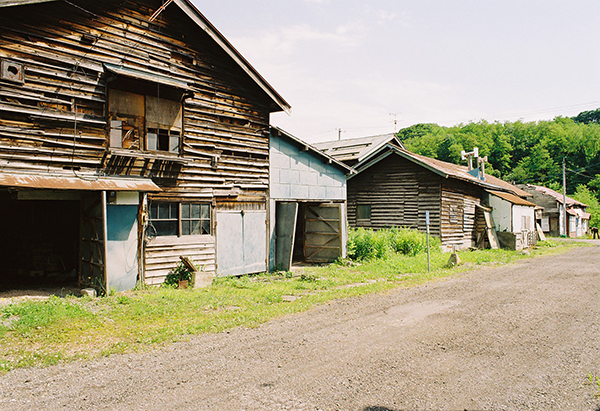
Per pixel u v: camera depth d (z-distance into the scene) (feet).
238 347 18.06
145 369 15.38
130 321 21.39
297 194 44.86
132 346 17.79
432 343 18.97
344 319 23.07
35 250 34.68
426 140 234.38
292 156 44.47
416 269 43.47
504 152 220.43
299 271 42.39
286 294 30.30
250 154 39.99
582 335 20.51
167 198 32.99
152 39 32.71
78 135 28.35
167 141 33.17
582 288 33.91
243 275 38.75
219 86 37.35
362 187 69.77
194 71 35.40
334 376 14.99
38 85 26.81
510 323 22.61
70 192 29.43
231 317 22.84
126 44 31.14
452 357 17.16
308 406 12.64
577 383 14.73
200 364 15.98
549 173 205.46
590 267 48.85
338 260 47.06
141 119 31.53
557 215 134.82
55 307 22.34
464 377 15.10
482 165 88.89
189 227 34.65
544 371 15.80
